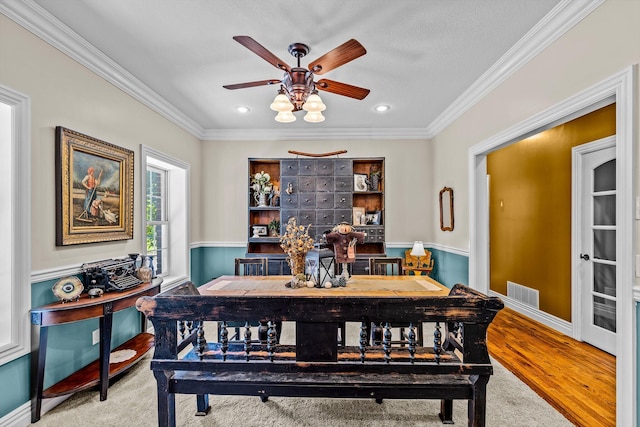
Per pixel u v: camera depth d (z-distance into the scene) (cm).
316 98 225
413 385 158
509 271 438
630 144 160
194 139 453
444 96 342
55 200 216
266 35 227
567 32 203
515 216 425
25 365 194
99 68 255
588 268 315
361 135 473
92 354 252
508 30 221
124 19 208
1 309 186
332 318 156
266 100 353
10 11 183
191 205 443
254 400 225
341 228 257
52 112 214
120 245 286
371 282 265
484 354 156
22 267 191
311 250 257
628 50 163
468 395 158
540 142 379
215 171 478
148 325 341
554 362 278
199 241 471
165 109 359
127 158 291
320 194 456
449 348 206
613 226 292
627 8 163
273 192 479
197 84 310
